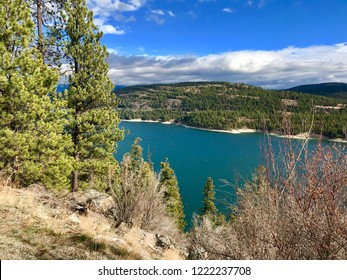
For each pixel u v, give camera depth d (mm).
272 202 3137
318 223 2816
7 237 4078
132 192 8234
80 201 7914
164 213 9477
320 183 2775
